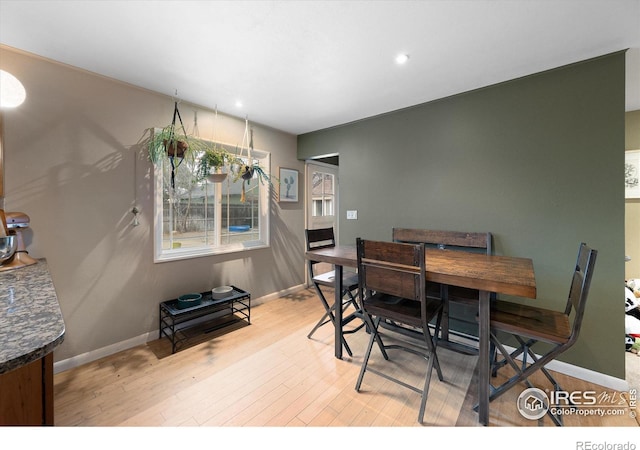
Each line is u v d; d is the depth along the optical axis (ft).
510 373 6.46
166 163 8.30
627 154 9.40
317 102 8.68
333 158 14.65
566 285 6.51
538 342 6.85
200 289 9.00
